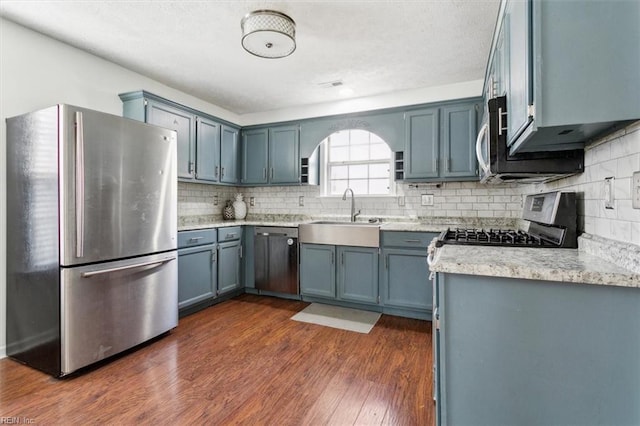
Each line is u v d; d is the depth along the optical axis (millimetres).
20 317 2141
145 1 2000
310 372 2039
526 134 1266
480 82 3170
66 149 1928
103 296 2121
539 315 1112
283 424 1560
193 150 3375
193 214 3822
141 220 2363
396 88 3422
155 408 1677
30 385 1885
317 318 3006
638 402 1027
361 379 1958
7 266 2221
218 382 1923
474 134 3053
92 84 2715
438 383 1325
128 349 2328
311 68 2939
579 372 1077
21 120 2111
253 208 4477
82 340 2006
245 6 2035
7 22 2236
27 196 2082
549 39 1078
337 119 3666
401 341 2502
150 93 2873
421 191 3559
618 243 1187
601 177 1359
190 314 3121
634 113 1020
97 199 2078
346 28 2277
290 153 3918
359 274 3188
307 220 4078
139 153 2346
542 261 1222
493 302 1159
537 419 1122
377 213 3764
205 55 2711
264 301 3545
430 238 2889
